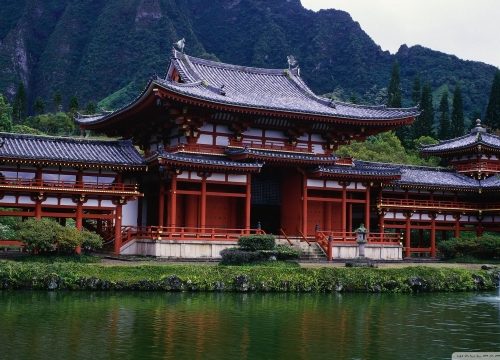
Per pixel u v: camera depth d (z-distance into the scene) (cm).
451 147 7644
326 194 5997
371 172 5841
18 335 2453
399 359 2272
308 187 5753
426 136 12106
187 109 5278
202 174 5209
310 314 3194
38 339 2392
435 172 7312
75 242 4331
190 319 2916
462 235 7719
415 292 4381
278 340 2517
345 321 3019
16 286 3691
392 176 5938
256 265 4506
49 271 3772
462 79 19138
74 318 2839
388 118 6012
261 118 5688
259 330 2712
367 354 2328
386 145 10912
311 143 6069
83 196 4862
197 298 3622
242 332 2655
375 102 16600
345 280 4225
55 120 12325
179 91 5028
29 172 4825
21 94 13575
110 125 6291
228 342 2444
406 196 6731
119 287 3791
